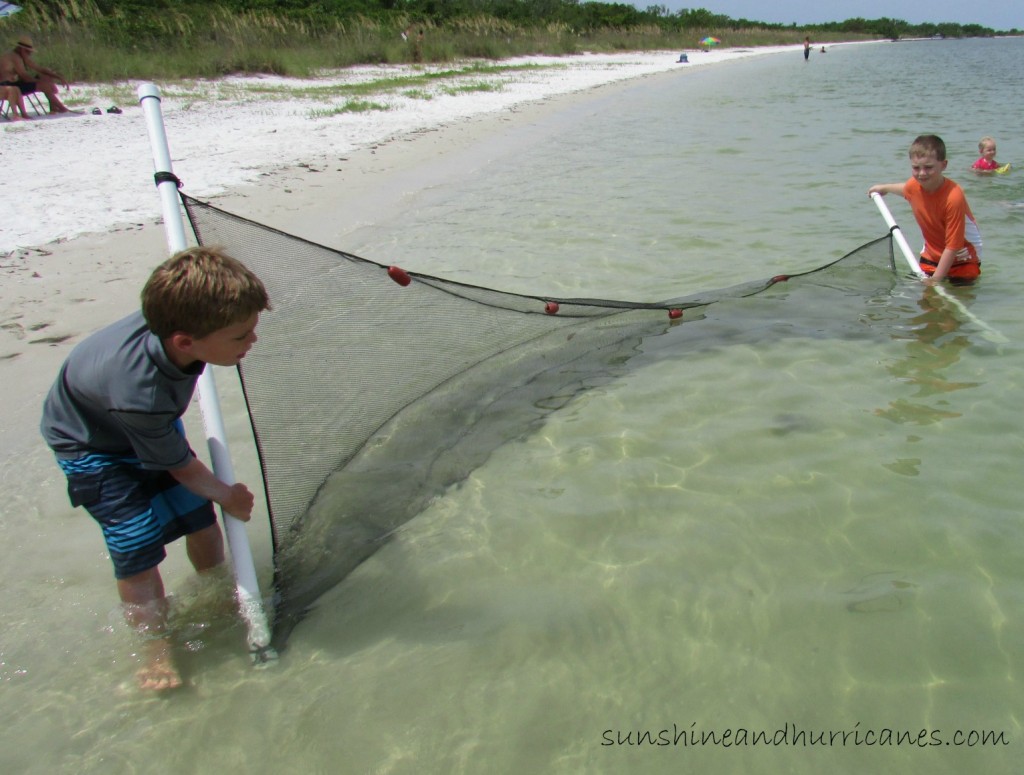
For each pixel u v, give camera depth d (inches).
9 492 132.7
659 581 108.0
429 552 116.3
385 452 142.6
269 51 879.1
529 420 153.6
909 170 386.6
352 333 142.9
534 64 1311.5
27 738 87.0
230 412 161.2
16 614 104.9
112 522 95.1
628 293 223.1
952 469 130.2
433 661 96.4
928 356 172.7
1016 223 278.1
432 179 378.9
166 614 102.4
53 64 666.2
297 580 110.6
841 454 136.3
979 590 103.7
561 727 87.0
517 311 168.7
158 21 832.3
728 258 253.1
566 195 345.7
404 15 1277.1
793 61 1812.3
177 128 491.2
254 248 130.5
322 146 451.5
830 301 204.7
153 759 84.7
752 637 98.0
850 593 104.4
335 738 86.5
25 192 320.5
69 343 185.8
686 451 139.8
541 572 111.3
